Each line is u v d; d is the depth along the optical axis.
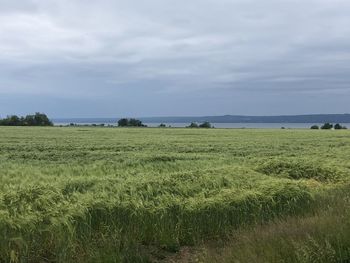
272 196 10.41
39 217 7.92
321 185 13.43
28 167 16.19
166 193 10.03
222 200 9.84
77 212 8.26
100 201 8.91
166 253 8.06
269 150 27.84
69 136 41.97
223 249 7.32
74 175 13.85
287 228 7.57
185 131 61.22
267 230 7.72
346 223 7.13
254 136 47.06
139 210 8.80
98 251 7.36
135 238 8.19
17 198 8.99
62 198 9.34
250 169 15.13
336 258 6.04
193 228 8.82
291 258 6.07
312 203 10.33
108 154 23.34
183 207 9.34
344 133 57.31
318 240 6.43
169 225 8.73
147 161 19.67
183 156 22.05
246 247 6.73
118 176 13.15
